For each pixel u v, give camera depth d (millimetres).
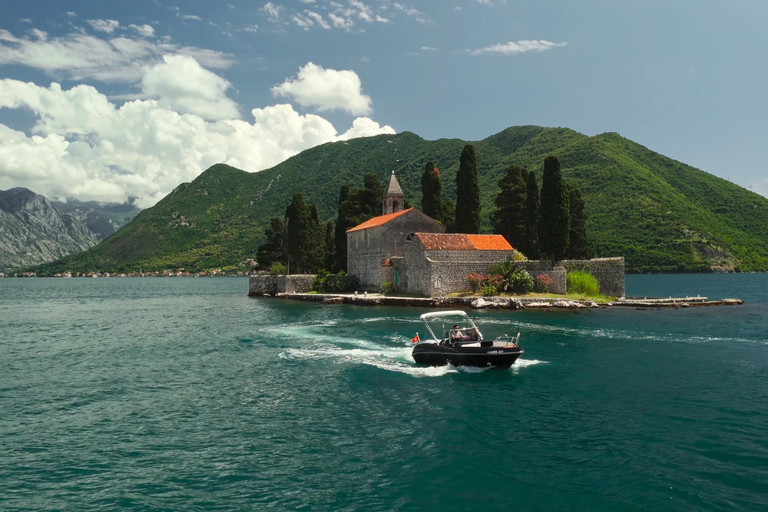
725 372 27734
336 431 19266
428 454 17109
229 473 15758
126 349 37219
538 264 66500
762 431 18703
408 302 63312
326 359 32281
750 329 43344
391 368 29688
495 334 40562
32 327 53250
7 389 25594
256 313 63156
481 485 14914
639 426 19453
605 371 28297
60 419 20844
